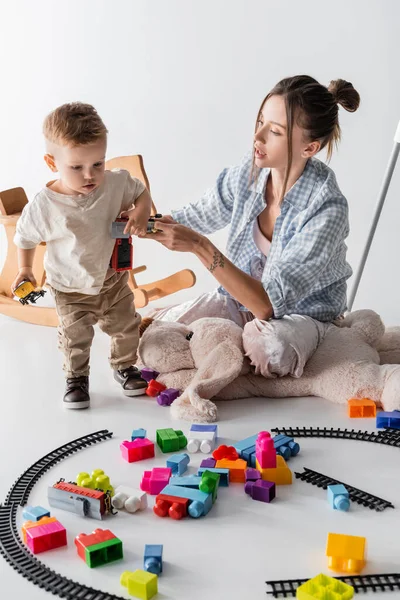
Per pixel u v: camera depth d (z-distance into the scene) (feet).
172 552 3.76
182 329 6.02
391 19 8.66
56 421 5.31
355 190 9.02
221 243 9.38
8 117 9.85
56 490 4.17
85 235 5.34
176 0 9.06
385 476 4.48
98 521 4.06
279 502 4.22
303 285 5.65
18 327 7.75
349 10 8.72
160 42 9.20
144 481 4.36
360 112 8.88
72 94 9.60
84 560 3.70
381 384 5.46
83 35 9.40
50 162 5.33
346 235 5.94
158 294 8.09
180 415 5.31
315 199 5.72
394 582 3.49
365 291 8.66
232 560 3.68
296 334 5.58
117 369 5.92
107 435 5.06
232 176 6.30
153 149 9.46
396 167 8.84
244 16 8.96
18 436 5.06
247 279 5.54
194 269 9.36
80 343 5.60
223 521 4.04
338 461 4.67
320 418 5.32
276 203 5.97
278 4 8.86
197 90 9.21
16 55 9.66
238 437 5.02
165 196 9.52
